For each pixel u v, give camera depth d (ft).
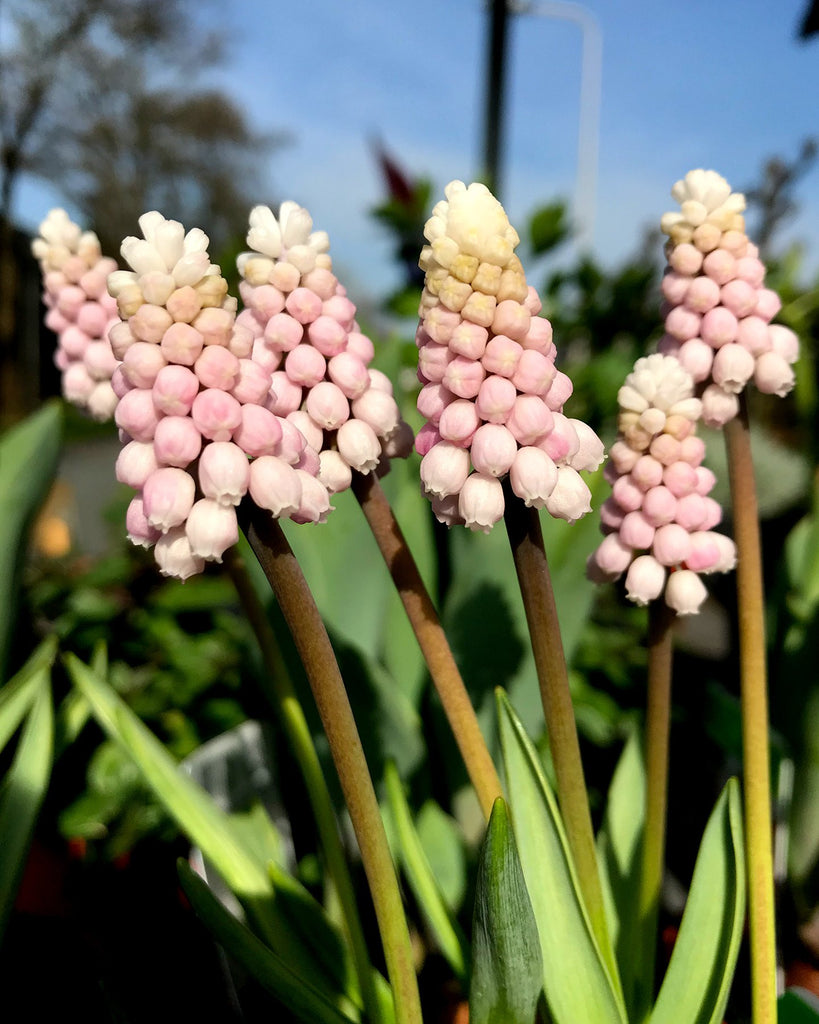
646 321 1.65
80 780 1.06
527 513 0.54
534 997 0.55
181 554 0.49
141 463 0.48
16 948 0.79
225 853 0.68
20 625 0.95
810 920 0.80
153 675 1.27
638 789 0.79
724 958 0.58
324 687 0.52
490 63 2.52
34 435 0.86
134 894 0.87
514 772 0.60
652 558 0.62
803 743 0.81
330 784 0.80
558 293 1.71
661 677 0.65
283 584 0.51
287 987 0.59
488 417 0.50
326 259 0.57
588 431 0.54
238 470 0.47
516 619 0.82
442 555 0.91
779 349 0.64
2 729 0.73
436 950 0.78
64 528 1.75
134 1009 0.72
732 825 0.61
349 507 0.85
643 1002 0.67
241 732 0.86
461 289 0.50
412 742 0.79
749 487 0.66
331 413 0.55
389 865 0.54
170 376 0.46
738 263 0.63
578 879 0.62
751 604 0.66
